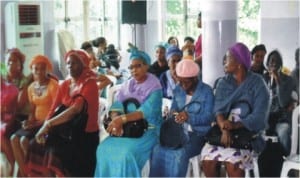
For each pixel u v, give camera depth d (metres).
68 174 3.34
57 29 3.35
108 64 3.24
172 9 3.17
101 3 3.27
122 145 3.15
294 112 3.02
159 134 3.16
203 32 3.10
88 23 3.30
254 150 3.01
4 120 3.45
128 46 3.22
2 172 3.50
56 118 3.33
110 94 3.23
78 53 3.29
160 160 3.14
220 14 3.05
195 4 3.13
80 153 3.30
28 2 3.35
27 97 3.39
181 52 3.14
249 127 3.01
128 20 3.22
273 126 3.03
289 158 3.04
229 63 3.04
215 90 3.08
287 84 3.01
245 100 3.02
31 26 3.36
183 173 3.11
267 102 3.00
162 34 3.19
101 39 3.28
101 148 3.20
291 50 2.99
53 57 3.34
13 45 3.39
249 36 3.04
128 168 3.14
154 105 3.15
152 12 3.19
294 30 2.98
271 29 3.01
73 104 3.29
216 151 3.04
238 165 2.97
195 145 3.10
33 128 3.39
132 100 3.18
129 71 3.19
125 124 3.18
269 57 3.00
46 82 3.35
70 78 3.30
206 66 3.10
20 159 3.44
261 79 3.01
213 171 3.05
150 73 3.17
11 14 3.36
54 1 3.34
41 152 3.38
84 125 3.29
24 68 3.39
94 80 3.26
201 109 3.09
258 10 3.01
